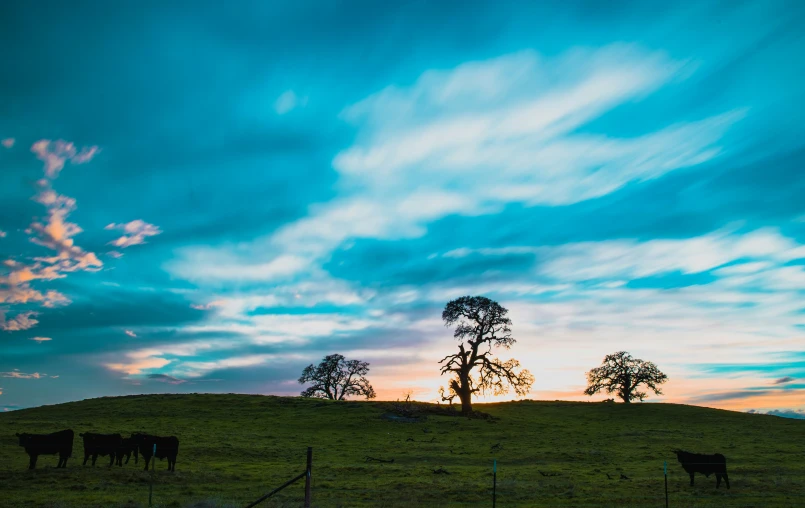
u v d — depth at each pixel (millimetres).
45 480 31078
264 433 61125
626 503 27547
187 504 24359
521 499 28750
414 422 71500
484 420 76000
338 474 37969
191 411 77938
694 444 58156
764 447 55594
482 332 84000
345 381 107125
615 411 92062
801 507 26469
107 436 37125
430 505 26688
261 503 26125
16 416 74688
